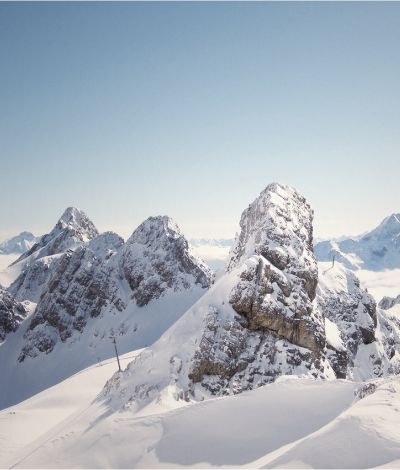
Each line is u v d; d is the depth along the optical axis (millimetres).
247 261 66188
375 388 34812
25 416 70625
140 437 37125
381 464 23000
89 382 90562
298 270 71375
